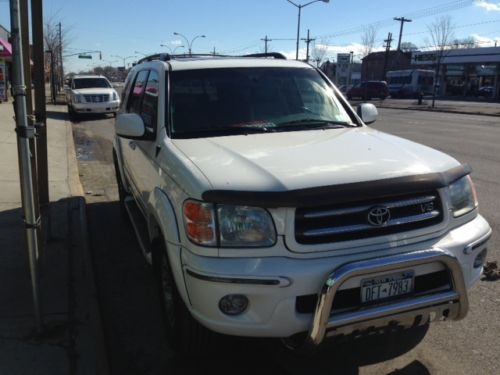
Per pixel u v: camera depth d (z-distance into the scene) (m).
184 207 2.94
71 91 22.28
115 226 6.35
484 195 7.78
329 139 3.73
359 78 99.06
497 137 15.48
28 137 3.36
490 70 55.97
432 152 3.54
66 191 7.71
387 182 2.88
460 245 3.09
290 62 4.86
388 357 3.51
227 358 3.54
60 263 4.90
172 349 3.57
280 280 2.71
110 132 16.91
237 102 4.21
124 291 4.61
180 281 2.97
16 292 4.29
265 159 3.16
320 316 2.71
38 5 5.04
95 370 3.24
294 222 2.77
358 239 2.86
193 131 3.93
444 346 3.62
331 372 3.37
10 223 5.92
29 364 3.29
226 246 2.79
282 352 3.60
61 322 3.79
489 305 4.21
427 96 56.97
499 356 3.50
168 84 4.22
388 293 2.90
